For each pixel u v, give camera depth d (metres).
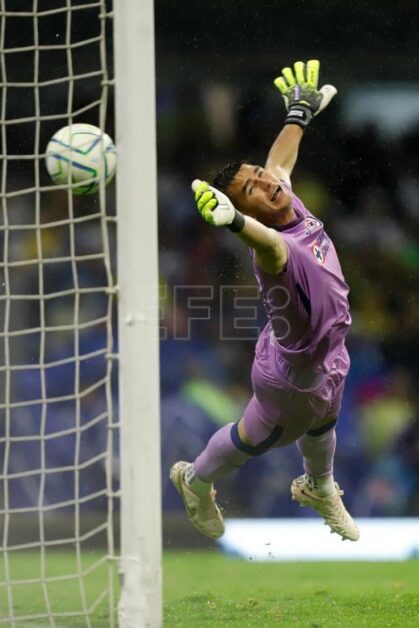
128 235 13.47
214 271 36.06
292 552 27.45
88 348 33.59
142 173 13.45
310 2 35.97
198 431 33.00
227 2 35.94
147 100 13.48
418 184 38.53
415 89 38.34
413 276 37.06
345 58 37.44
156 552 13.41
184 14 36.03
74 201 36.03
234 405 33.69
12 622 14.72
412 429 33.56
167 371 34.22
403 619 17.55
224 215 13.85
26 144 36.28
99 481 30.86
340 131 38.69
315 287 15.87
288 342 16.20
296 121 18.25
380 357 35.41
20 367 14.77
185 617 18.05
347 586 21.89
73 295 34.84
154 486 13.44
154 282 13.50
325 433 17.58
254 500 30.73
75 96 36.16
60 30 34.00
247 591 21.08
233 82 38.03
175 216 37.19
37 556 25.70
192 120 38.31
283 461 31.02
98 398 32.34
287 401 16.58
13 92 35.81
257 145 38.56
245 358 34.72
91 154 15.34
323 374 16.44
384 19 36.34
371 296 36.66
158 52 36.81
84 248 35.78
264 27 36.44
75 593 20.03
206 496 18.22
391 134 38.94
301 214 16.47
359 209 38.28
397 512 32.06
